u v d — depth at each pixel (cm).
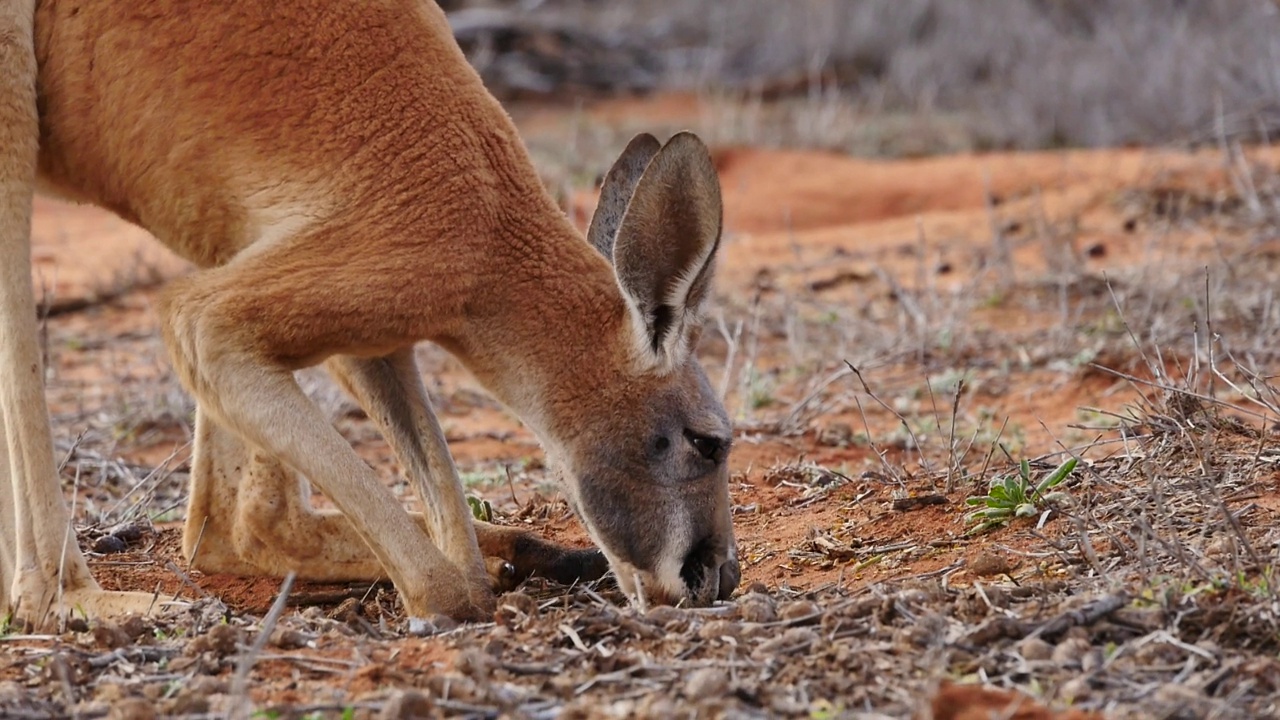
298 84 915
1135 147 2897
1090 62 3180
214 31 911
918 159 3086
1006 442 1362
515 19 3834
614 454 952
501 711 703
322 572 1044
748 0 4081
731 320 1931
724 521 971
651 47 3994
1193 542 908
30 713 721
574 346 952
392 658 791
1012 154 2853
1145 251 2062
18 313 919
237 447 1057
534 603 903
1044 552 953
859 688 717
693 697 705
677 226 901
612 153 2992
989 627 768
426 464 1009
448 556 975
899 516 1091
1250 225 2139
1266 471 1024
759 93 3612
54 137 940
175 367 915
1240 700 694
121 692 750
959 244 2264
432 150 924
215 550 1066
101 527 1173
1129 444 1124
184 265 2289
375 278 898
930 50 3650
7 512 934
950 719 682
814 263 2241
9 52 905
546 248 956
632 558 960
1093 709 689
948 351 1731
